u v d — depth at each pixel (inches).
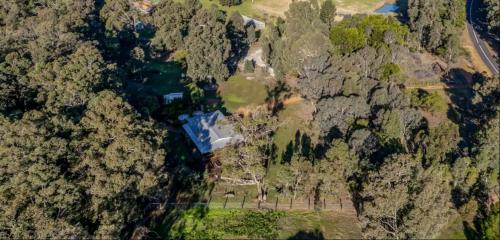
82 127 2309.3
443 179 2290.8
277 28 4264.3
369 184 2185.0
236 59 4456.2
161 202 2596.0
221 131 3129.9
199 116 3368.6
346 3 5940.0
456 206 2427.4
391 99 3073.3
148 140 2313.0
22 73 2992.1
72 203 2005.4
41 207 1924.2
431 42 4143.7
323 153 2829.7
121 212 2100.1
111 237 1940.2
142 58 4079.7
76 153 2190.0
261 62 4365.2
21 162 1996.8
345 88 3174.2
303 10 4055.1
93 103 2459.4
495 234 2143.2
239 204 2588.6
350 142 2659.9
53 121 2290.8
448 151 2551.7
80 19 4163.4
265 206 2568.9
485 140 2393.0
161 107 3585.1
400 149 2659.9
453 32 4106.8
